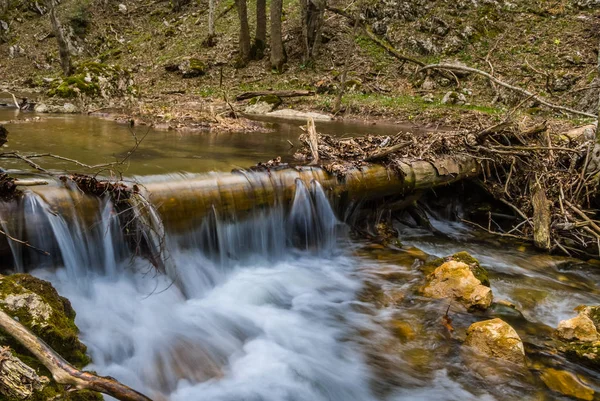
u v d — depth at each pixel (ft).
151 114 39.55
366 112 52.75
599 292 18.67
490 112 50.37
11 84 71.51
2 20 93.61
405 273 19.11
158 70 76.07
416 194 24.26
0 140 14.83
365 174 21.80
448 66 35.53
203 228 17.07
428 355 13.67
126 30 93.15
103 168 18.38
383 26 73.72
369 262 20.36
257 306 16.26
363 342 14.42
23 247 12.78
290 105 56.95
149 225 14.99
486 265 21.07
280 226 19.80
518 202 26.02
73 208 13.85
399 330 14.96
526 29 67.15
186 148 25.41
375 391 12.37
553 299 17.84
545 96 54.29
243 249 18.67
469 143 26.14
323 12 69.97
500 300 16.76
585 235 22.66
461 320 15.25
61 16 91.86
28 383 7.91
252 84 67.51
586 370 13.05
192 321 14.61
